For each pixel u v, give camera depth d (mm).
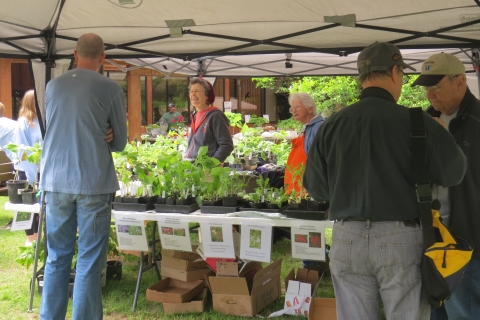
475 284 2492
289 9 3717
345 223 2061
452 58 2492
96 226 2945
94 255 2955
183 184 3551
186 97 13516
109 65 12406
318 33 4133
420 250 1963
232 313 3621
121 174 3814
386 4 3539
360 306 2053
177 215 3453
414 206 1972
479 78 5301
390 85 2109
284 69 7160
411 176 1992
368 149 2006
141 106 13070
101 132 2961
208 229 3389
